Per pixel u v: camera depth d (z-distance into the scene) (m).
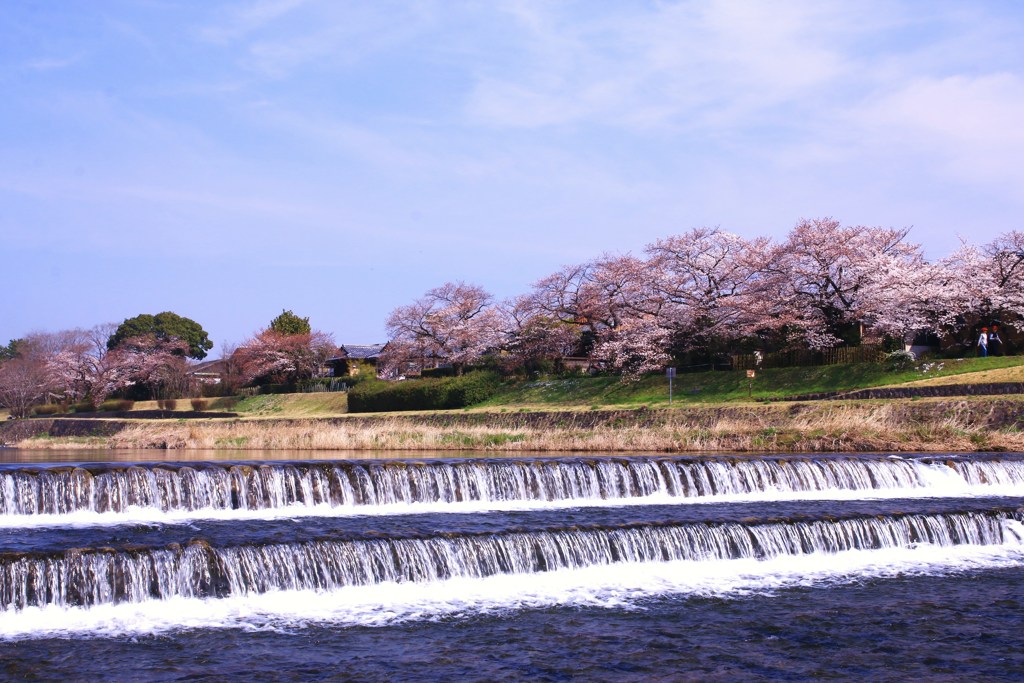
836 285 57.00
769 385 55.28
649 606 17.11
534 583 18.53
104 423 68.69
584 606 17.06
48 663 13.59
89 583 16.20
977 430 37.62
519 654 14.38
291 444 46.94
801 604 17.34
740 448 39.06
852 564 20.66
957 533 23.06
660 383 61.28
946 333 55.19
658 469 27.56
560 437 43.16
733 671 13.70
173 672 13.33
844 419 41.25
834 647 14.84
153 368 102.06
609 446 41.25
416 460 27.14
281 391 96.31
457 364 79.75
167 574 16.77
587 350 72.75
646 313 65.06
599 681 13.27
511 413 55.28
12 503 22.28
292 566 17.64
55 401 107.88
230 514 23.00
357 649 14.51
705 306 61.53
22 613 15.65
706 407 47.78
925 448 36.56
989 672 13.70
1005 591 18.42
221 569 17.11
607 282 67.75
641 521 21.48
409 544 18.56
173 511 23.39
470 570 18.84
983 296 51.88
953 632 15.66
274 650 14.38
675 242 62.88
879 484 29.22
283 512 23.53
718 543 20.91
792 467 28.72
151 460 35.69
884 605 17.31
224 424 64.75
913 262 58.41
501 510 24.12
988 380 44.91
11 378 98.06
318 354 105.25
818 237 56.03
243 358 102.06
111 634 14.95
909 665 13.99
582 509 24.31
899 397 44.44
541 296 72.50
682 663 14.04
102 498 23.03
